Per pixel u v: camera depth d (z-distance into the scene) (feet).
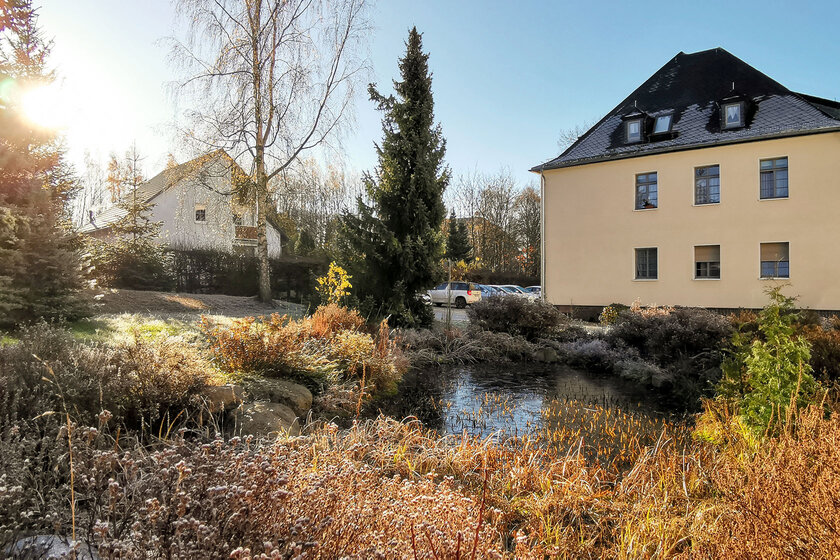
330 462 10.44
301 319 33.60
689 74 71.56
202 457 7.43
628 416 22.44
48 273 29.14
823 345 20.38
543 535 10.13
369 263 44.73
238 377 19.07
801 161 55.98
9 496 6.26
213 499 5.95
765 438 12.97
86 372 11.98
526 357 40.91
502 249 165.78
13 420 9.17
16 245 28.30
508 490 12.45
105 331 28.71
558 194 71.87
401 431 16.19
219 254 74.02
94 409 11.25
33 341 13.08
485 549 6.63
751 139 57.88
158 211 96.12
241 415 14.69
